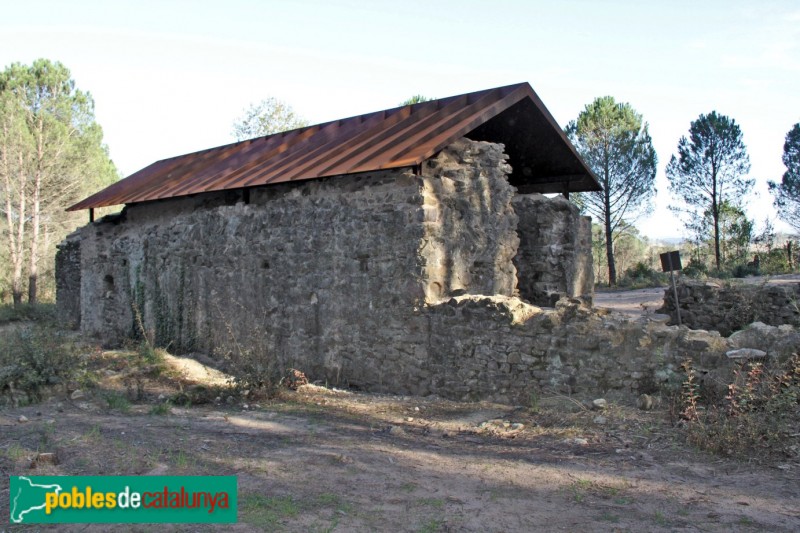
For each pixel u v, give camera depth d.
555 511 4.32
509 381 7.71
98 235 16.08
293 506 4.40
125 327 14.91
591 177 12.70
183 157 16.67
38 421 6.92
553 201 11.52
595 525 4.07
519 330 7.66
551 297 11.12
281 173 10.59
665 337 6.67
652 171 31.12
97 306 16.05
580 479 4.91
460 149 9.36
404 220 8.80
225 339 11.80
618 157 30.98
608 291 27.77
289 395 8.73
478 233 9.30
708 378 6.29
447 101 10.50
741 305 11.49
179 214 13.52
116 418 7.19
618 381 6.89
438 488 4.81
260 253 11.10
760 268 26.89
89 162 29.69
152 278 14.00
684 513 4.20
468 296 8.24
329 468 5.29
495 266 9.50
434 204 8.81
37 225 28.36
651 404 6.42
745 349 6.21
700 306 12.12
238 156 13.70
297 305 10.37
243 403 8.28
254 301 11.21
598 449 5.66
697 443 5.43
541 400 7.27
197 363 11.41
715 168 31.92
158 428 6.62
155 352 11.61
